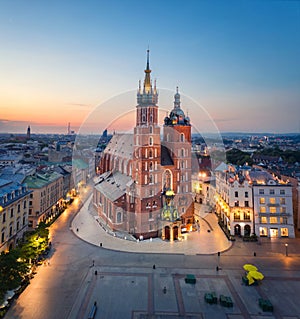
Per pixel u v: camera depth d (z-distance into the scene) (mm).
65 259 52344
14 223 54250
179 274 47188
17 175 74938
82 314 35062
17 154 153750
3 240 49406
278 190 68000
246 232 67938
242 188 68375
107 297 39281
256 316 35250
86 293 40250
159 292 40969
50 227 71750
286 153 132250
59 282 43500
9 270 37094
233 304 37906
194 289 42125
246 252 57719
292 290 42219
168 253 56062
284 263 52375
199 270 48906
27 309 35969
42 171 95250
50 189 80500
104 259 52625
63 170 102188
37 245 50219
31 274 45219
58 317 34438
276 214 66938
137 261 52094
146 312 35688
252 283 43500
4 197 50312
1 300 34250
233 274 47531
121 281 44281
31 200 71062
